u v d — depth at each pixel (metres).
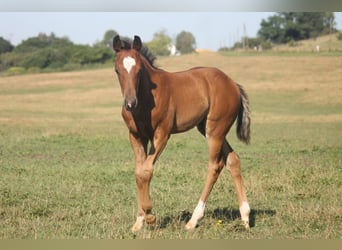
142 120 7.91
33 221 8.59
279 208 10.00
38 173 13.44
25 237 7.79
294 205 10.08
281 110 39.97
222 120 9.00
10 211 9.27
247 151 18.70
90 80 63.19
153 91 7.93
